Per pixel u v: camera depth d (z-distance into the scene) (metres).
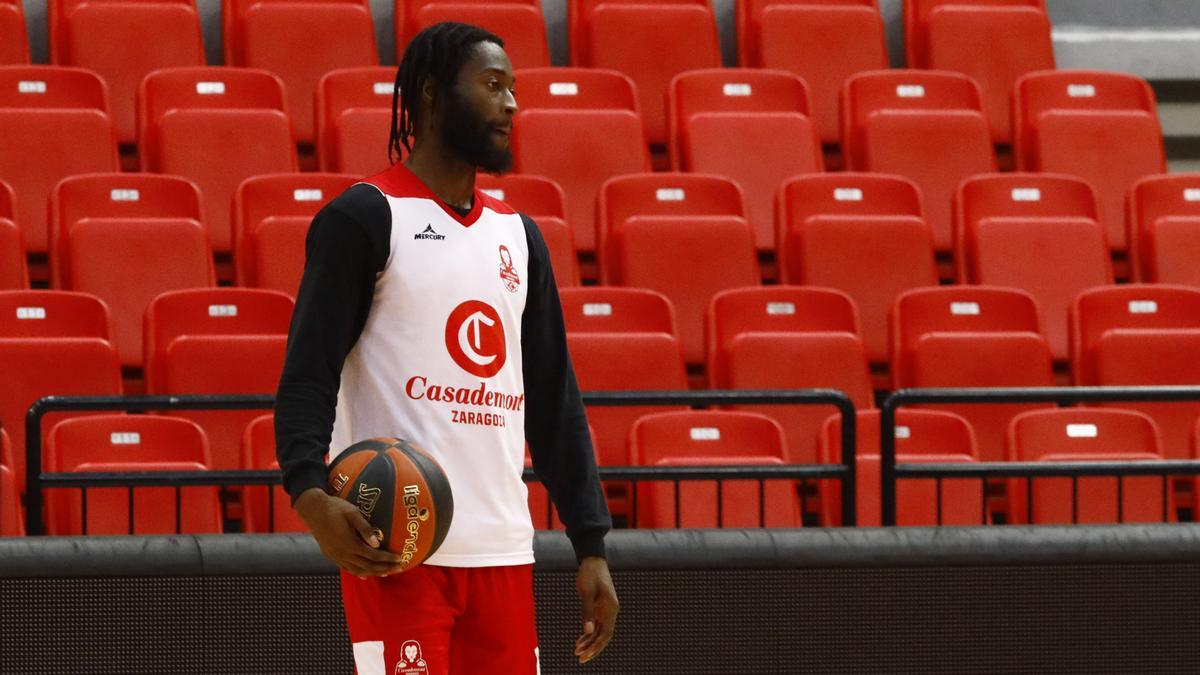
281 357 16.44
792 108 23.08
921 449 16.48
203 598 11.91
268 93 21.78
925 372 17.95
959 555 12.71
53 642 11.73
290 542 12.03
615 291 18.05
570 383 7.76
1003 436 18.14
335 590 12.06
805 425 17.67
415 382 7.04
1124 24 26.91
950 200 22.33
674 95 22.75
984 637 12.79
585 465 7.70
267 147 20.92
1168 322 19.09
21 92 21.00
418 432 7.03
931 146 22.58
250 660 11.95
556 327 7.67
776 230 20.64
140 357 18.16
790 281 20.30
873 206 20.80
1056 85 23.78
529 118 21.64
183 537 11.95
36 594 11.72
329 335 6.88
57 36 22.78
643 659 12.40
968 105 23.44
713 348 17.94
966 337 18.05
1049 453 16.36
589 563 7.59
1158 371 18.28
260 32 23.05
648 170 21.92
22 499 15.80
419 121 7.32
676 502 13.34
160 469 14.21
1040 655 12.85
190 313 16.86
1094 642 12.90
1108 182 23.03
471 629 7.20
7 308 16.64
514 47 23.80
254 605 11.97
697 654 12.45
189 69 21.53
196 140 20.69
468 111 7.20
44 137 20.30
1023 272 20.52
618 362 17.27
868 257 20.05
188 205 19.25
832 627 12.62
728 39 25.67
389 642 6.95
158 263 18.39
